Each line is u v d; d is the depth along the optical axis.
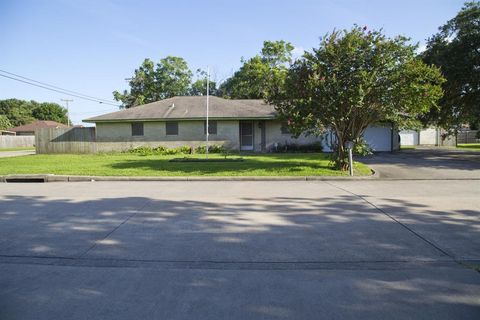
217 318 3.31
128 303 3.61
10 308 3.53
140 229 6.30
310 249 5.23
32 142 51.53
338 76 13.07
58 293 3.86
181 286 4.02
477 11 20.38
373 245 5.37
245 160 18.22
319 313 3.40
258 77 40.75
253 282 4.12
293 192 9.99
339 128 14.07
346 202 8.45
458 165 16.45
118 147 26.67
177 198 9.16
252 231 6.14
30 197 9.52
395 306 3.53
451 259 4.80
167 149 25.33
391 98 13.04
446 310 3.45
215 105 27.36
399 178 12.73
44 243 5.58
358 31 13.01
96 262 4.80
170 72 50.31
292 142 25.94
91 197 9.42
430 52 22.03
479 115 23.33
